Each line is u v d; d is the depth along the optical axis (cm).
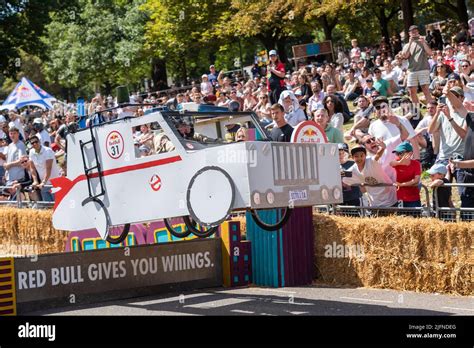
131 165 1867
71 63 9081
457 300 1753
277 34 7762
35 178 3117
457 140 2283
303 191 1642
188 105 1891
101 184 1958
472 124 1997
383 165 2191
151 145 1853
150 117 1814
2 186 3325
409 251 1883
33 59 15038
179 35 7894
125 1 9012
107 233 1952
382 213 2075
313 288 2022
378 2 6550
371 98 3372
